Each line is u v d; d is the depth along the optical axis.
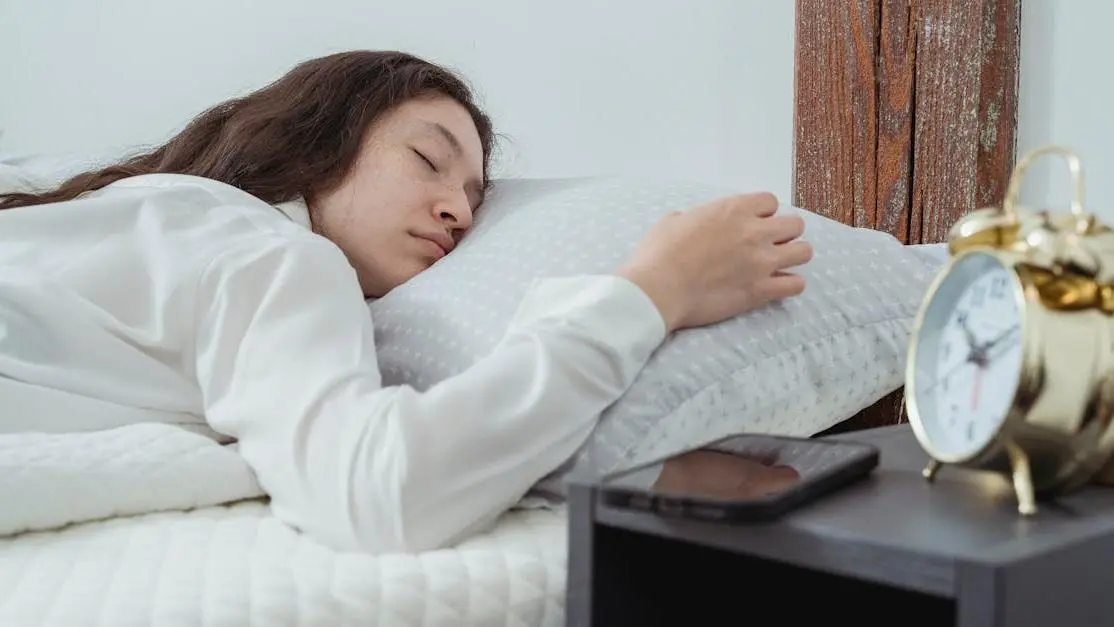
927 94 1.21
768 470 0.60
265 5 2.27
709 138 1.55
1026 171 1.20
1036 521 0.52
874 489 0.59
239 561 0.73
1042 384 0.54
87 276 0.99
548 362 0.80
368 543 0.77
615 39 1.68
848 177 1.29
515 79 1.84
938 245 1.12
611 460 0.83
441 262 1.10
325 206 1.18
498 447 0.78
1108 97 1.13
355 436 0.78
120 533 0.79
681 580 0.64
